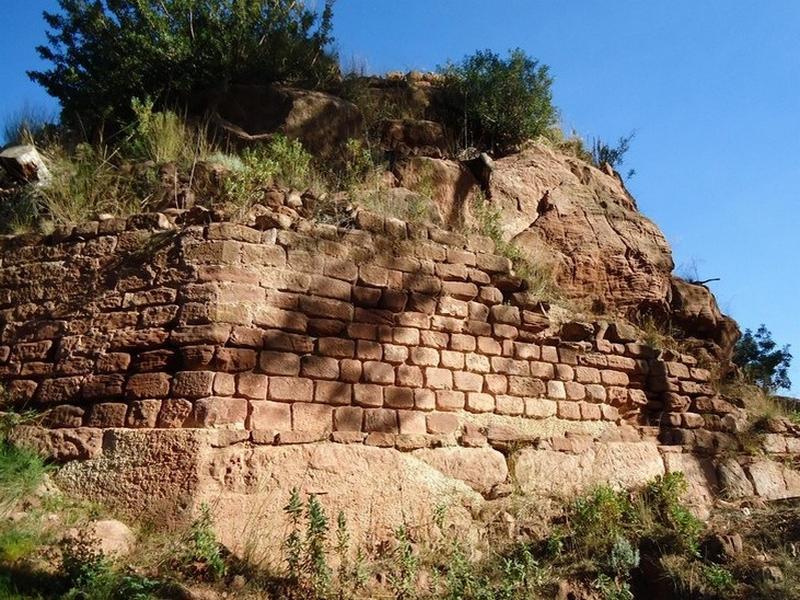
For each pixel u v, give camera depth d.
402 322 6.39
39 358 6.03
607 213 9.78
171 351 5.57
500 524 6.03
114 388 5.61
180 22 10.32
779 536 6.21
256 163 7.13
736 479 7.71
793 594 5.36
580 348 7.45
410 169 9.04
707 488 7.51
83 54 10.40
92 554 4.57
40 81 10.33
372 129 10.33
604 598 5.50
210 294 5.64
